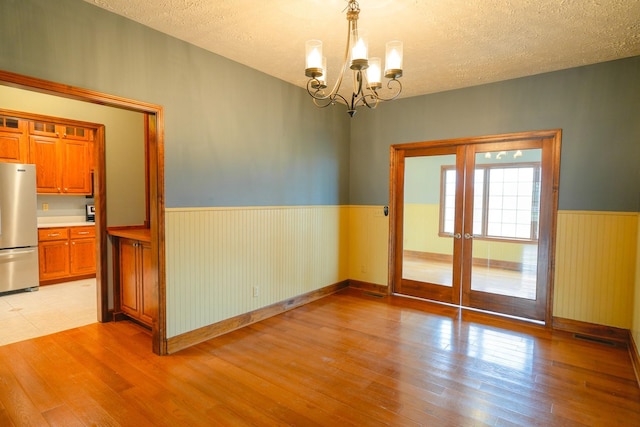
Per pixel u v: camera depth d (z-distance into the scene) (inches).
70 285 195.6
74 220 222.4
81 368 103.4
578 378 100.2
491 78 145.9
